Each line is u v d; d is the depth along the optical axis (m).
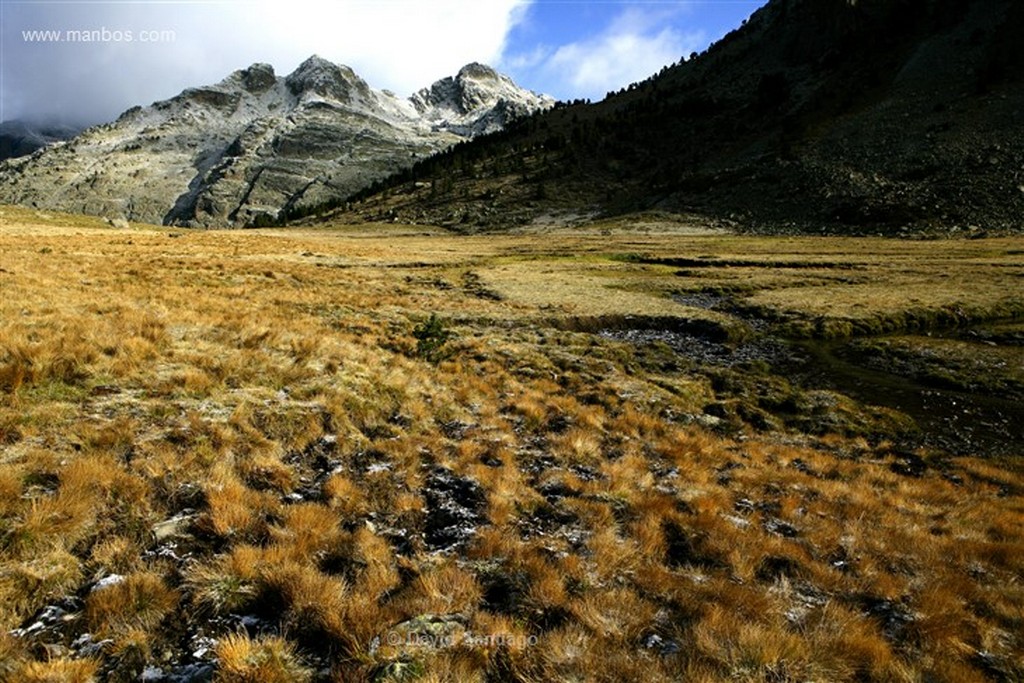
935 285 46.97
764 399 21.86
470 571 8.07
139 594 6.82
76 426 10.49
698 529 10.23
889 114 142.88
